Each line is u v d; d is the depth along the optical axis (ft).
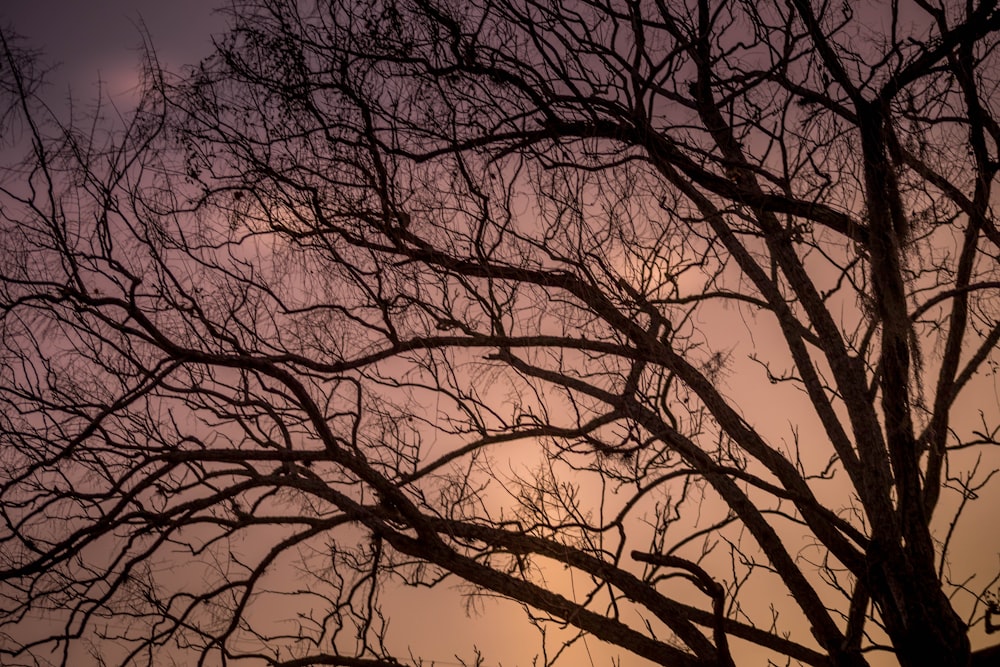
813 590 23.11
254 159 22.24
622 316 22.94
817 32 21.99
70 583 21.97
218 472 22.39
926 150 21.62
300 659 22.74
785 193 22.56
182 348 20.98
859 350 22.86
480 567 22.50
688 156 24.40
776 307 24.90
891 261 21.09
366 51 22.56
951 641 20.49
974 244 22.15
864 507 22.66
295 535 23.25
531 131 22.85
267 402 22.72
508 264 22.76
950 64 22.26
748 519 23.65
